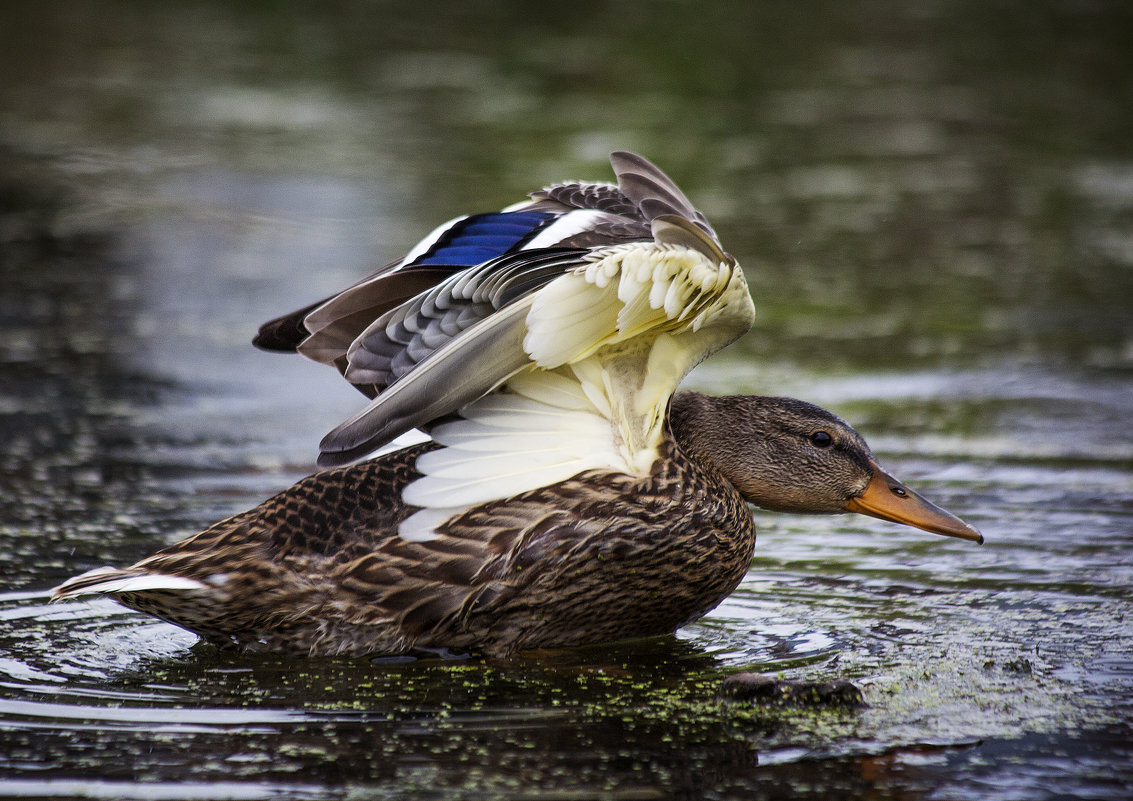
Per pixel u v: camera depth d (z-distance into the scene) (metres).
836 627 8.21
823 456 8.62
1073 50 33.31
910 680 7.30
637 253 6.89
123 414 12.87
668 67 31.70
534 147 24.69
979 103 28.80
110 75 29.83
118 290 17.53
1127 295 17.67
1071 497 10.63
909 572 9.20
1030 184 23.42
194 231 19.98
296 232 19.55
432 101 28.39
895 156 25.03
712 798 5.86
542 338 6.92
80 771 6.07
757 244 19.94
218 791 5.88
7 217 20.69
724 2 38.19
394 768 6.13
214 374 14.34
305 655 7.66
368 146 24.78
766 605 8.64
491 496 7.45
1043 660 7.61
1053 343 15.64
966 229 20.83
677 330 7.56
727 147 25.31
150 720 6.66
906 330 16.19
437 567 7.46
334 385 14.11
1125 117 27.77
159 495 10.51
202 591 7.39
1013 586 8.89
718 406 8.75
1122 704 6.96
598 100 28.72
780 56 32.75
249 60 31.75
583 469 7.55
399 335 6.95
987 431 12.48
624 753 6.32
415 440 8.09
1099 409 13.18
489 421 7.52
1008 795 5.93
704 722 6.71
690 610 8.00
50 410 12.92
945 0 38.47
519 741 6.45
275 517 7.60
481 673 7.43
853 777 6.09
